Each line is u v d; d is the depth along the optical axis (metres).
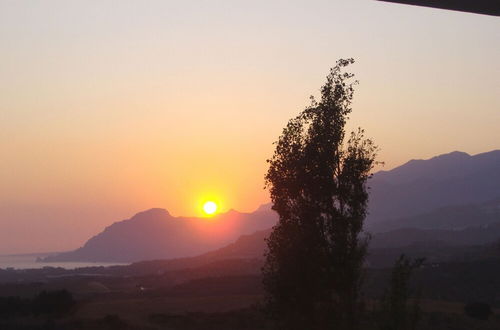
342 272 17.77
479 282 64.38
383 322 16.47
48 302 49.84
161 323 46.84
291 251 18.11
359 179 17.98
